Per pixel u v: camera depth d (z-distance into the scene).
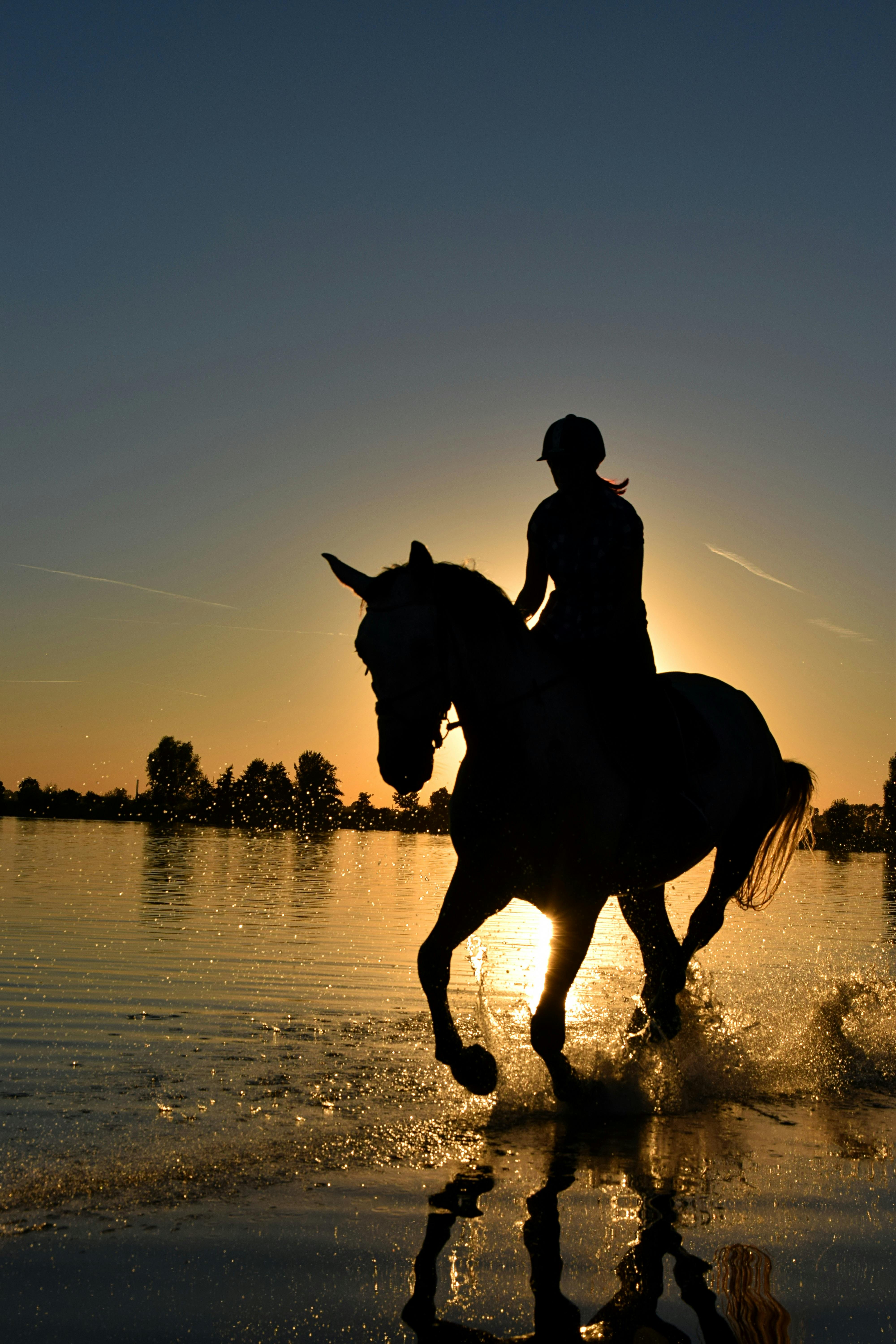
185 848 26.45
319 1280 2.38
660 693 4.64
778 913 12.82
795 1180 3.17
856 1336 2.14
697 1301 2.30
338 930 9.77
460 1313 2.23
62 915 10.12
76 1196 2.88
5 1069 4.29
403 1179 3.11
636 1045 4.95
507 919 13.84
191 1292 2.30
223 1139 3.42
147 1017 5.46
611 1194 3.01
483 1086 4.06
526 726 4.20
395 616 4.04
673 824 4.71
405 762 4.01
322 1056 4.68
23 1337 2.08
